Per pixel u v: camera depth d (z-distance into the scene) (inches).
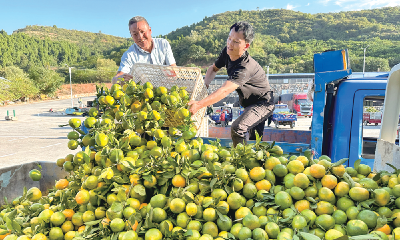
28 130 813.9
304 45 6594.5
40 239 56.9
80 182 69.6
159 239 50.7
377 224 49.5
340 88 122.3
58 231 59.9
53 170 98.6
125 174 64.2
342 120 121.6
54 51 7790.4
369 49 5167.3
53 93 2903.5
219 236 54.1
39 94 2736.2
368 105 122.8
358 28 7844.5
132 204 57.9
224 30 7199.8
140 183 61.7
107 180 61.6
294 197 56.7
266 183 61.2
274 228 50.9
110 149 65.6
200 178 61.6
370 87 118.3
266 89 127.7
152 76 107.6
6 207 80.9
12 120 1149.7
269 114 130.4
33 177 81.4
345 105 121.1
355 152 120.8
